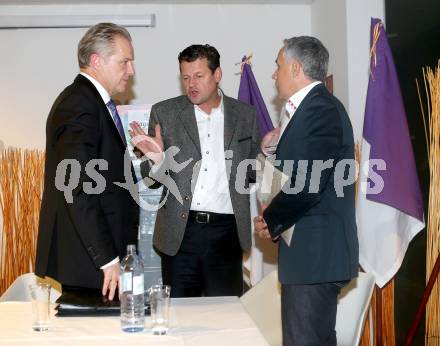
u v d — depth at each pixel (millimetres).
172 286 2680
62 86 3924
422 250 2928
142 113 3248
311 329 2008
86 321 1725
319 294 2010
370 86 2859
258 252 3334
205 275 2674
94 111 1908
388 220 2887
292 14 4070
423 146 2900
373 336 3086
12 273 3730
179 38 3984
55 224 1861
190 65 2611
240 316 1802
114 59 2047
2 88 3902
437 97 2609
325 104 1985
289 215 1981
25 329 1653
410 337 2693
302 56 2090
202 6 3996
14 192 3787
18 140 3910
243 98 3637
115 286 1794
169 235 2648
